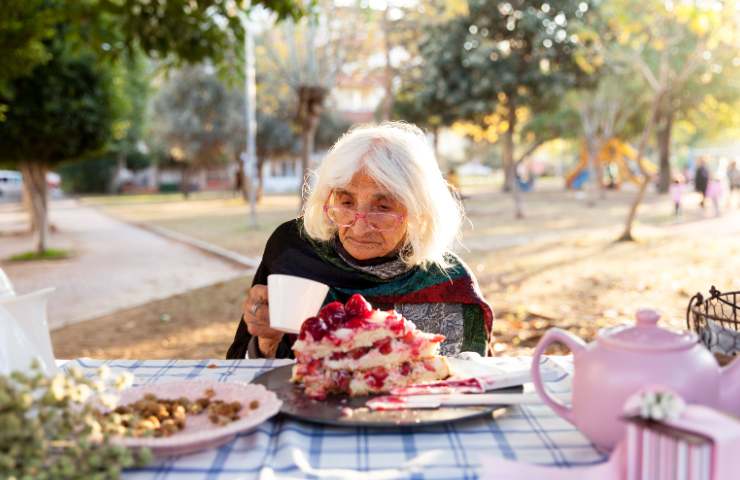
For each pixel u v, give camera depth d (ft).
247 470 4.66
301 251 8.41
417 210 7.68
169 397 5.62
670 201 93.30
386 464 4.78
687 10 33.78
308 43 50.24
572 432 5.28
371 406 5.55
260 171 119.03
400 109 85.81
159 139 124.47
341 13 51.60
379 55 59.67
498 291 29.71
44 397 4.14
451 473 4.63
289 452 4.83
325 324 5.95
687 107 99.19
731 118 99.35
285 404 5.69
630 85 90.27
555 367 6.81
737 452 3.57
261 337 7.66
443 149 231.91
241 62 24.34
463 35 59.93
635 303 26.53
